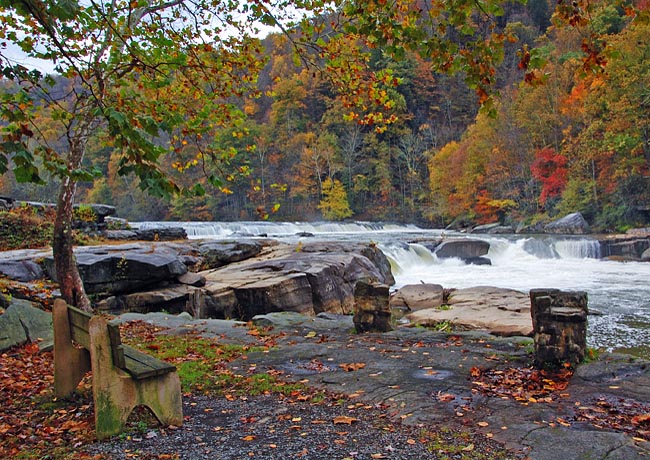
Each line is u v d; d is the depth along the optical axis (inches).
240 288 462.3
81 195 2667.3
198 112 235.6
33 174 131.3
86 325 178.9
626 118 1300.4
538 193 1750.7
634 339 395.2
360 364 238.2
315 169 2549.2
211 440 151.4
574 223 1405.0
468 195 1988.2
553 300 227.8
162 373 162.4
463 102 3046.3
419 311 450.0
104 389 152.3
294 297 475.2
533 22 3014.3
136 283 450.6
